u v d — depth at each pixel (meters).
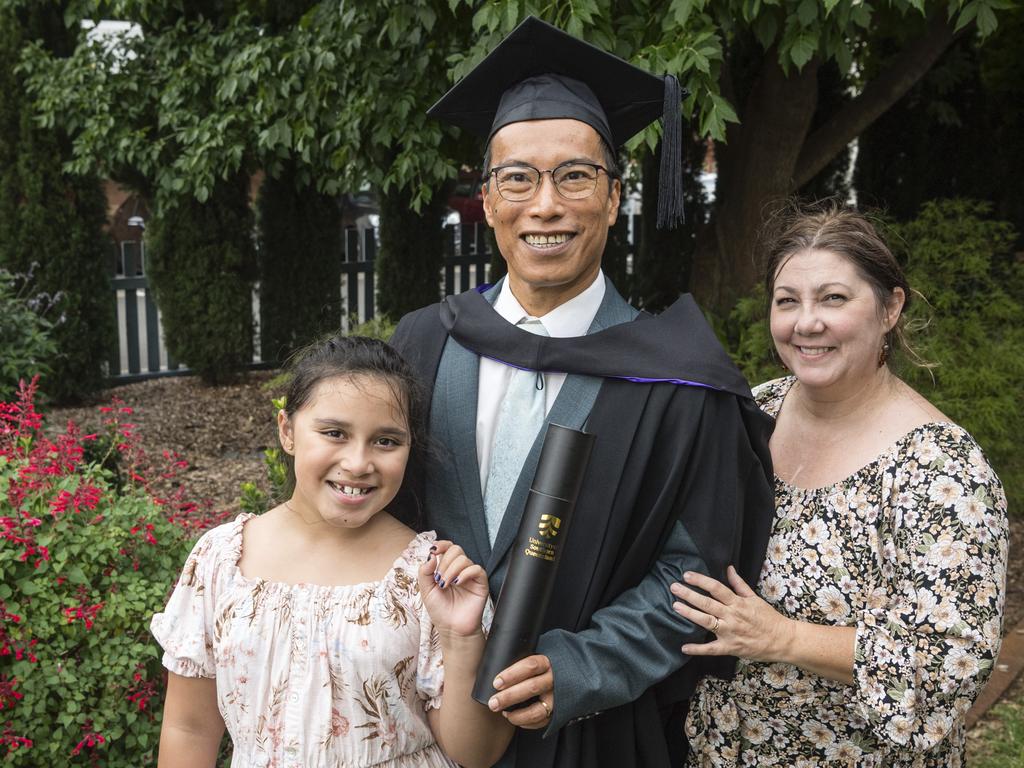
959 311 4.92
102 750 2.78
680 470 1.82
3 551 2.72
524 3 3.47
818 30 3.68
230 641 1.71
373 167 5.22
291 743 1.68
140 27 7.75
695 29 3.68
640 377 1.86
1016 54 7.83
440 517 1.92
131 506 2.98
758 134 5.80
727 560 1.82
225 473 6.31
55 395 7.67
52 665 2.70
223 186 8.13
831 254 1.84
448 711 1.70
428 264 9.11
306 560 1.78
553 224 1.82
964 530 1.69
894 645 1.71
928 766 1.87
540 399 1.90
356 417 1.71
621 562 1.83
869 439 1.87
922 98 8.22
